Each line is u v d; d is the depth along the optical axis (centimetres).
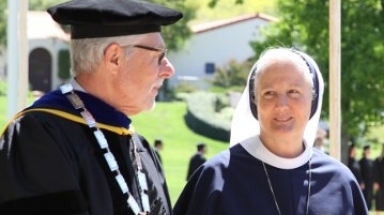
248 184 398
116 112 321
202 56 5450
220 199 394
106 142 313
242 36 5453
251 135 413
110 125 318
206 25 5566
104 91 319
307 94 392
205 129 4112
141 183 321
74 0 319
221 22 5503
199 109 4262
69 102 315
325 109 1691
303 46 1866
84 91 319
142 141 347
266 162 401
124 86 318
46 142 296
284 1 1895
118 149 317
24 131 297
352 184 408
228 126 4116
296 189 398
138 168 325
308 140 412
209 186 399
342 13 1866
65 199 291
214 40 5453
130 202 310
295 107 390
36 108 309
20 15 851
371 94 1873
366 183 1956
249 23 5453
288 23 1902
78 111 313
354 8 1855
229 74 5209
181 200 412
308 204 396
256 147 404
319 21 1838
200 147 2094
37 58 5034
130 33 315
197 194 401
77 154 303
